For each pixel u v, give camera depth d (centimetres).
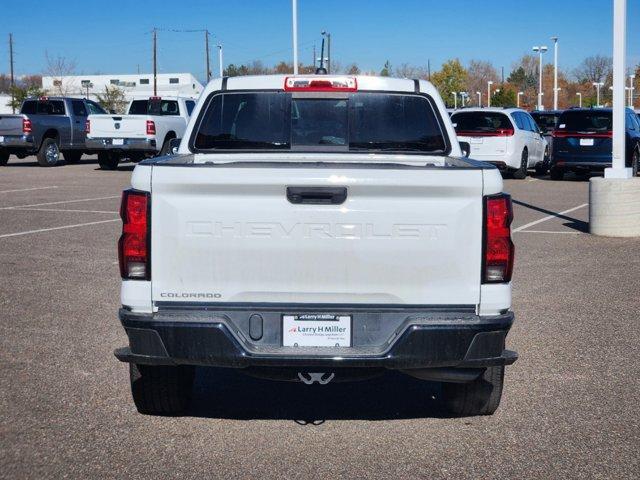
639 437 504
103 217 1490
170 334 442
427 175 438
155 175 441
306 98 606
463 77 9144
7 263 1049
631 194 1286
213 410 553
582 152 2250
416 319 442
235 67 8306
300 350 445
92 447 484
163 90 10156
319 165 448
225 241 443
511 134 2288
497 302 447
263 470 455
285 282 445
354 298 446
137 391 517
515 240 1267
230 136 611
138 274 448
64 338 717
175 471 453
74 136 2927
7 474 445
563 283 958
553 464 465
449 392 529
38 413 538
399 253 443
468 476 449
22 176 2442
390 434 511
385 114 608
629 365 651
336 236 442
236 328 446
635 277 991
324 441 499
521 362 660
